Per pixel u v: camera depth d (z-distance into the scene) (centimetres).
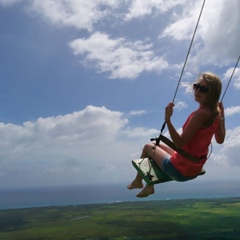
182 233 11419
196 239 10225
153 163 485
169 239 10481
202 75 401
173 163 438
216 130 435
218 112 406
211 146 432
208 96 392
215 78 393
